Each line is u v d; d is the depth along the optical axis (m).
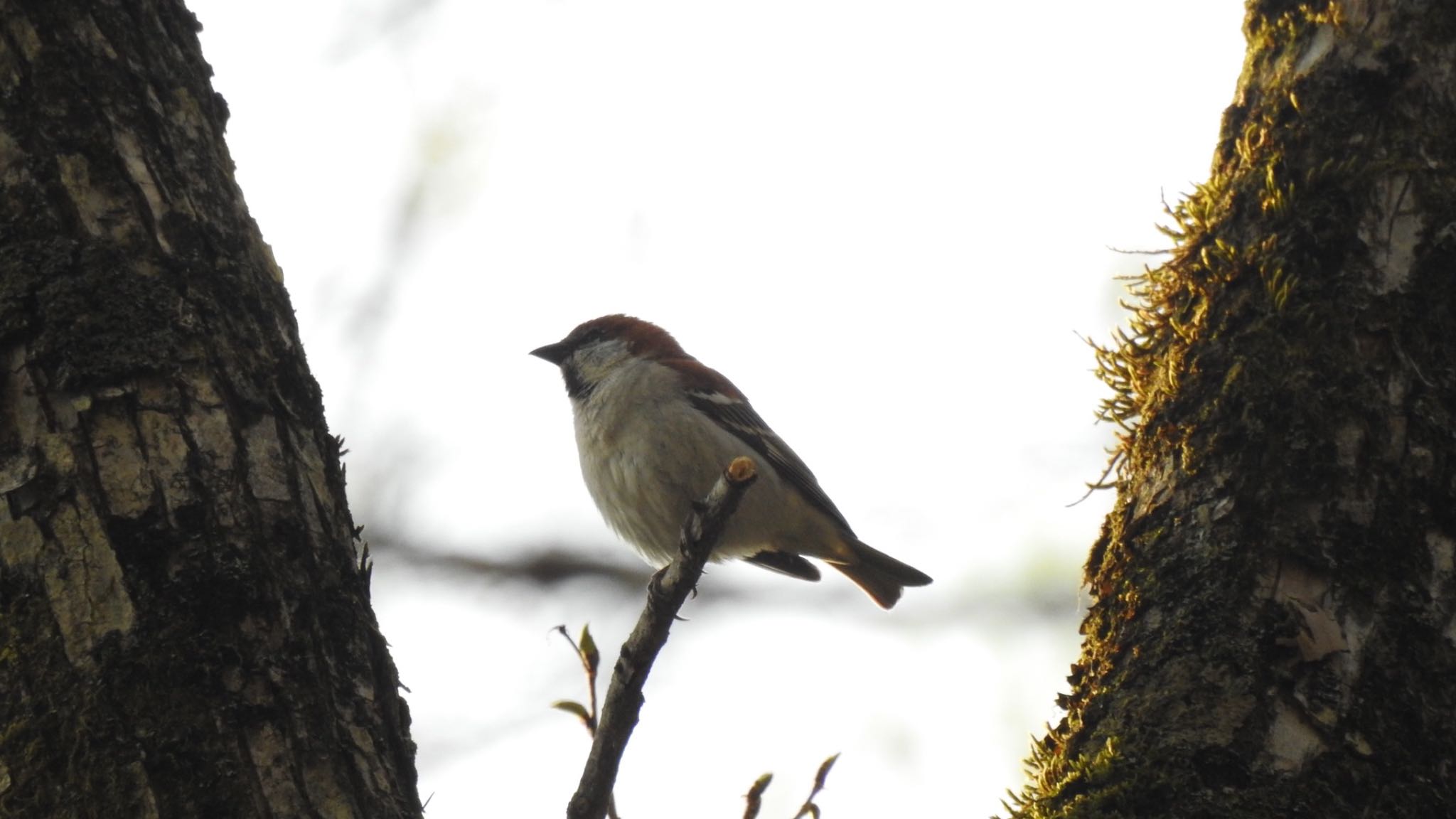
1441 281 5.55
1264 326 5.74
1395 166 5.75
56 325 4.35
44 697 3.97
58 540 4.14
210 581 4.21
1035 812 5.23
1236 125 6.43
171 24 5.20
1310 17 6.27
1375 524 5.17
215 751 4.00
